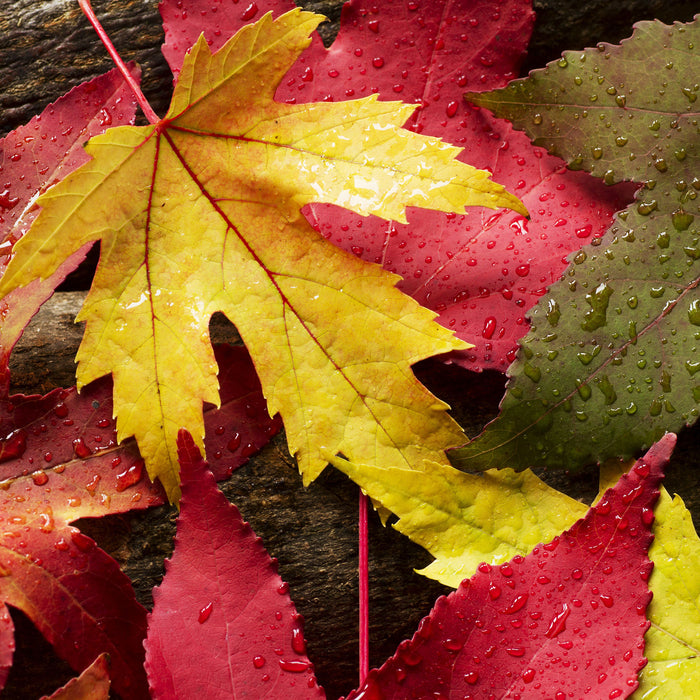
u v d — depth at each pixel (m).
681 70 0.60
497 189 0.58
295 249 0.60
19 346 0.63
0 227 0.61
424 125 0.61
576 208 0.61
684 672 0.58
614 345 0.59
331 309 0.60
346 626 0.62
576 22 0.62
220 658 0.58
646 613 0.59
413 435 0.59
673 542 0.59
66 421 0.60
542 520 0.60
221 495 0.58
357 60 0.61
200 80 0.59
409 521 0.59
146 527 0.62
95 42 0.64
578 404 0.59
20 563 0.59
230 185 0.60
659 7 0.62
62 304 0.63
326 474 0.62
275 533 0.62
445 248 0.61
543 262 0.61
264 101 0.59
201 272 0.60
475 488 0.60
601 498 0.58
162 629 0.58
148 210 0.60
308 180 0.59
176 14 0.61
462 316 0.61
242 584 0.58
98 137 0.59
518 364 0.59
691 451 0.62
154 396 0.60
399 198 0.59
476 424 0.62
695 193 0.59
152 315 0.60
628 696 0.58
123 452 0.60
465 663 0.58
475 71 0.61
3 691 0.61
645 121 0.60
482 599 0.58
